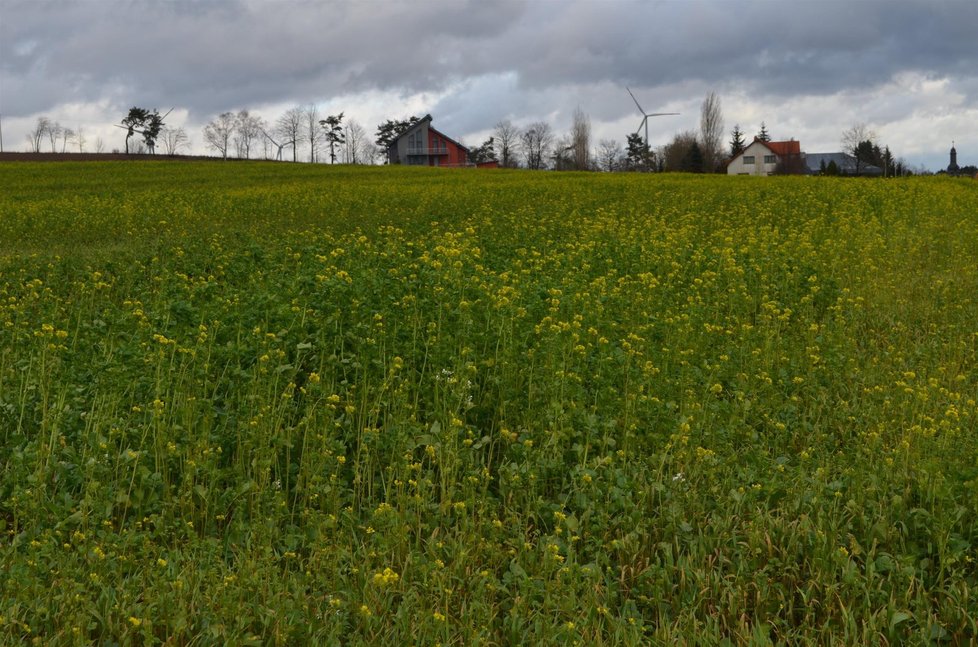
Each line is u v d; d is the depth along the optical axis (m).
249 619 4.91
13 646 4.57
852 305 12.71
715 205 26.94
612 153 124.25
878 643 4.96
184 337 8.61
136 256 16.34
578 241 17.83
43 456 6.43
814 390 9.06
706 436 7.56
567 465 7.07
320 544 5.64
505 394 8.05
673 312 11.75
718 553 5.84
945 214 23.80
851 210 24.59
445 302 9.46
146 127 123.50
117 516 6.28
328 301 9.23
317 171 53.50
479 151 128.38
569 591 5.32
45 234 21.78
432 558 5.62
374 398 8.05
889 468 6.75
